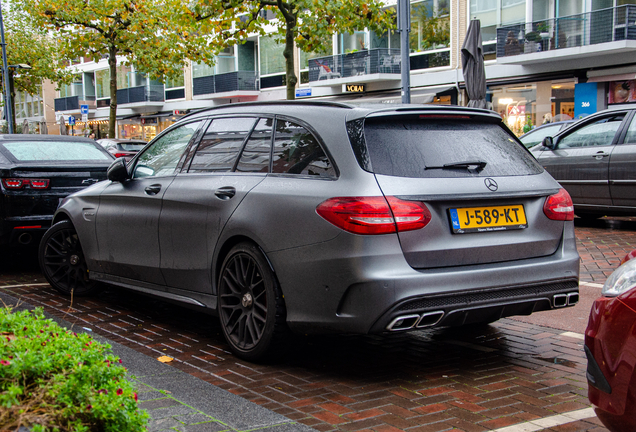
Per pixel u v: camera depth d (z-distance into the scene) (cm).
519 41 2364
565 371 409
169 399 327
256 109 467
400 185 369
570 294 411
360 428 320
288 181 406
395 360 434
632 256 281
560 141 1098
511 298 387
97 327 518
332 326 372
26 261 862
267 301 403
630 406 251
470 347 465
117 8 2634
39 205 741
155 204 509
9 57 3769
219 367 418
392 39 2898
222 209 441
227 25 1527
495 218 394
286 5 1456
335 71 3056
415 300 357
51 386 200
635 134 991
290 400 359
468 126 424
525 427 321
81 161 797
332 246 368
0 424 186
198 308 471
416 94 2708
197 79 4000
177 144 526
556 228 417
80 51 2734
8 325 247
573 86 2336
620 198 998
